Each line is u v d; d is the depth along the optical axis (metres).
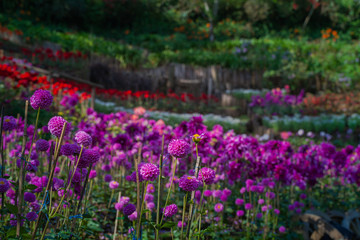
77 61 16.09
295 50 25.08
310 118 14.47
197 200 2.87
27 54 14.21
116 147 3.94
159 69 18.23
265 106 16.16
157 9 34.41
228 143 4.44
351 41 32.81
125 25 31.22
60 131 1.72
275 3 36.19
